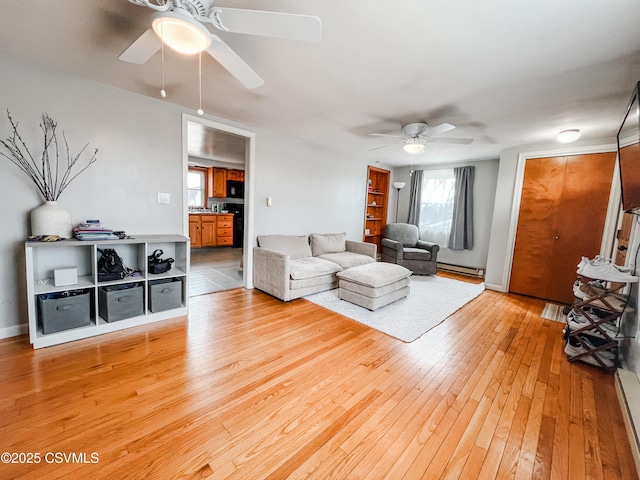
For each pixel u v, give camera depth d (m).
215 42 1.35
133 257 2.69
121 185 2.55
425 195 5.70
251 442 1.30
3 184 2.02
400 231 5.39
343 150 4.66
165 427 1.36
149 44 1.41
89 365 1.82
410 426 1.44
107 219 2.50
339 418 1.48
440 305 3.31
